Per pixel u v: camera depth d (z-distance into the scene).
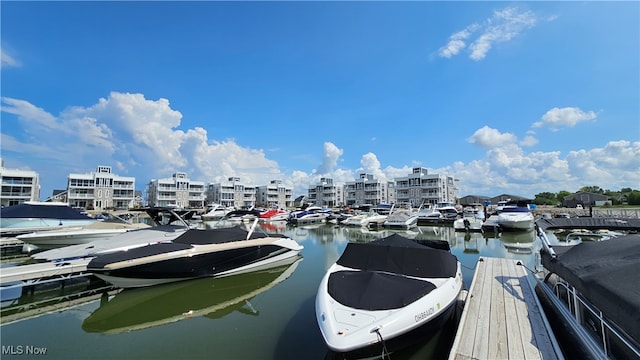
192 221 36.78
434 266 6.72
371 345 4.57
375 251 7.31
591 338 4.75
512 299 6.81
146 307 8.28
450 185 83.94
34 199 57.47
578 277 4.68
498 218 23.80
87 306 8.41
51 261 10.18
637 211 37.53
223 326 6.98
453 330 6.39
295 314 7.58
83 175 70.50
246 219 35.66
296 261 13.45
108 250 10.46
